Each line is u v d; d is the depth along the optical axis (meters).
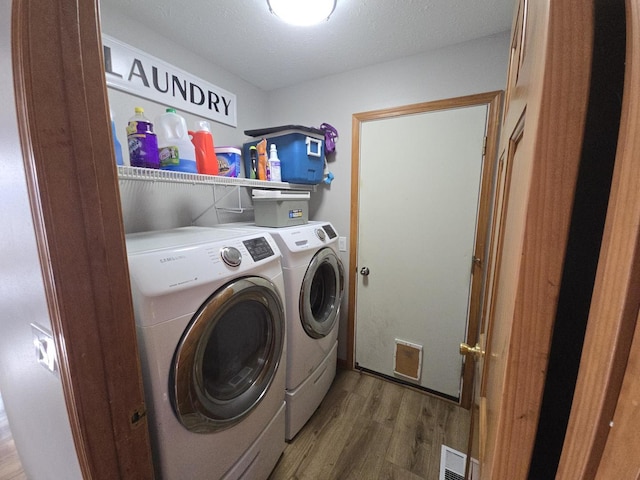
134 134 1.08
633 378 0.19
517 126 0.44
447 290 1.79
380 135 1.85
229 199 1.91
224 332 1.06
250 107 2.08
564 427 0.28
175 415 0.81
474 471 0.74
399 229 1.88
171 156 1.18
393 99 1.78
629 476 0.19
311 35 1.49
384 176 1.88
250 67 1.83
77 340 0.51
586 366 0.23
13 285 0.71
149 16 1.32
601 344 0.22
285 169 1.81
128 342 0.59
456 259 1.74
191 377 0.84
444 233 1.75
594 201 0.23
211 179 1.34
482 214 1.62
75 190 0.48
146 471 0.66
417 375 1.94
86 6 0.48
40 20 0.43
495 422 0.36
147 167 1.09
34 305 0.62
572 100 0.22
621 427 0.20
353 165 1.95
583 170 0.23
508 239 0.46
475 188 1.63
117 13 1.28
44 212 0.45
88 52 0.49
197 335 0.84
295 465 1.38
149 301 0.75
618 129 0.22
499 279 0.57
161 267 0.81
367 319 2.08
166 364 0.78
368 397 1.87
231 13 1.31
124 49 1.30
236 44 1.56
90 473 0.55
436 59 1.63
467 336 1.76
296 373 1.44
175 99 1.54
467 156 1.63
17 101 0.44
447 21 1.38
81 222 0.50
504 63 1.48
